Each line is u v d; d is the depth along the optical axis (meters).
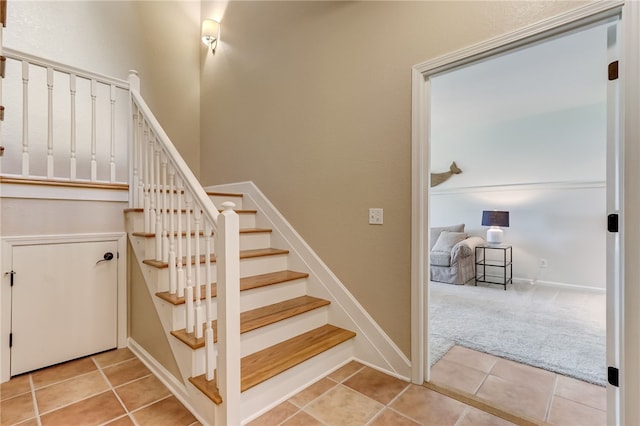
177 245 1.96
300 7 2.72
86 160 3.07
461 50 1.79
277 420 1.59
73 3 3.03
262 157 3.04
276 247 2.81
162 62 3.66
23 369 1.98
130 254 2.39
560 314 3.31
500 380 1.99
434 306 3.61
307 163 2.62
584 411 1.68
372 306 2.17
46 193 2.06
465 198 5.49
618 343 1.39
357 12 2.30
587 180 4.36
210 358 1.58
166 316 1.89
